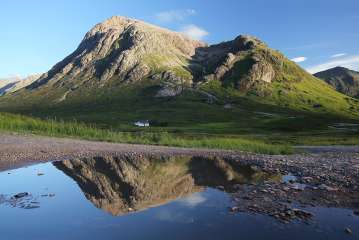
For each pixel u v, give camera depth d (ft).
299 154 159.33
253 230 43.70
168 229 44.09
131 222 47.01
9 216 49.73
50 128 211.61
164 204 56.75
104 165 101.86
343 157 131.64
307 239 40.88
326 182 73.05
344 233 42.83
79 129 213.87
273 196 61.41
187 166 102.58
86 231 43.39
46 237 41.42
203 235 41.98
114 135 211.20
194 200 59.26
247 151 163.84
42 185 72.02
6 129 197.98
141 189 68.90
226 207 54.49
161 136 206.28
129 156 125.70
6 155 112.37
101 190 67.72
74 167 96.53
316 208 53.88
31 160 106.63
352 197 60.23
